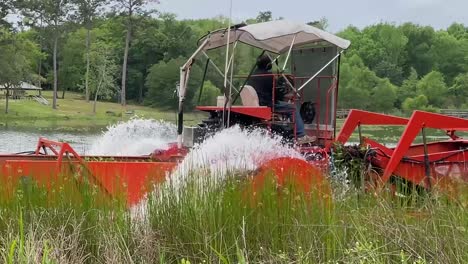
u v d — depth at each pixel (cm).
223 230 587
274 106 980
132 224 610
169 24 9469
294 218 593
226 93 927
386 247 534
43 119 6519
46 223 598
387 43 9231
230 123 957
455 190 709
